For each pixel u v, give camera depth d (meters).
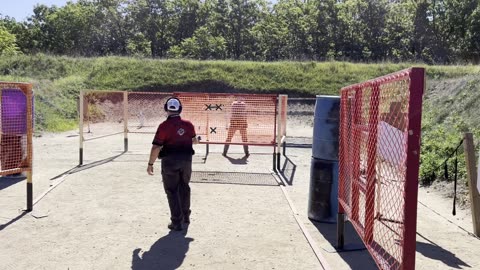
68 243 6.18
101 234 6.57
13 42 53.44
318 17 61.88
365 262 5.70
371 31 61.97
